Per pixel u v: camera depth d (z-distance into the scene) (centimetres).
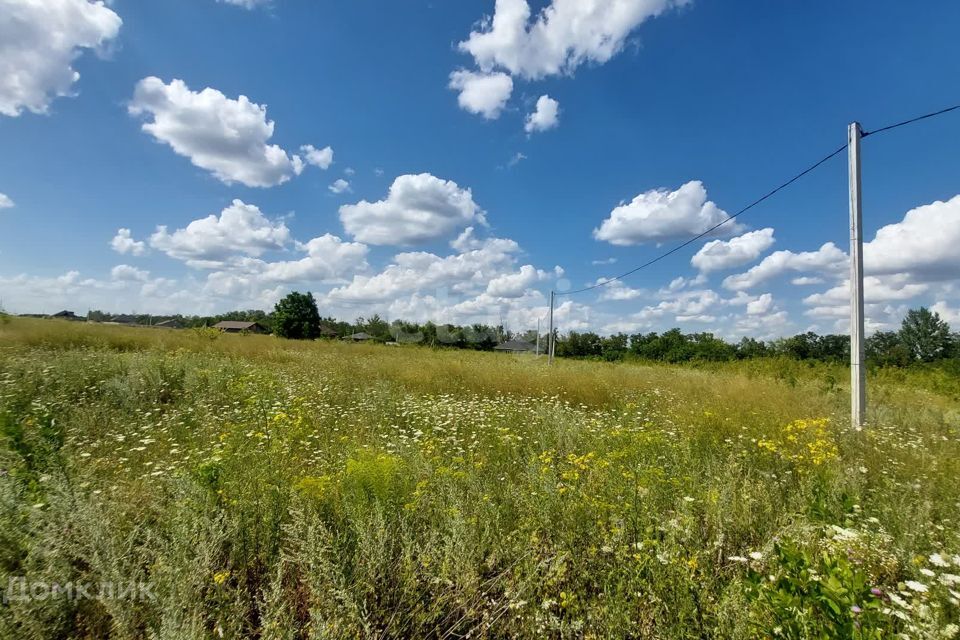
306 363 1298
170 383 812
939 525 319
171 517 280
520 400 870
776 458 478
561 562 258
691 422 631
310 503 291
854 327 684
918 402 1059
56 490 271
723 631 198
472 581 246
